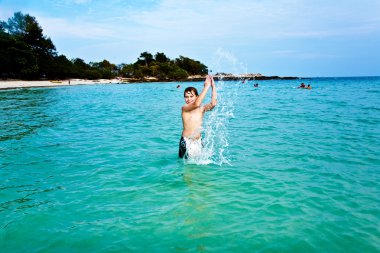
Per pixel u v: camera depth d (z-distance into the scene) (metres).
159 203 4.15
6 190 4.75
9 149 7.46
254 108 17.33
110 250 3.09
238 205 4.04
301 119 12.29
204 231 3.40
